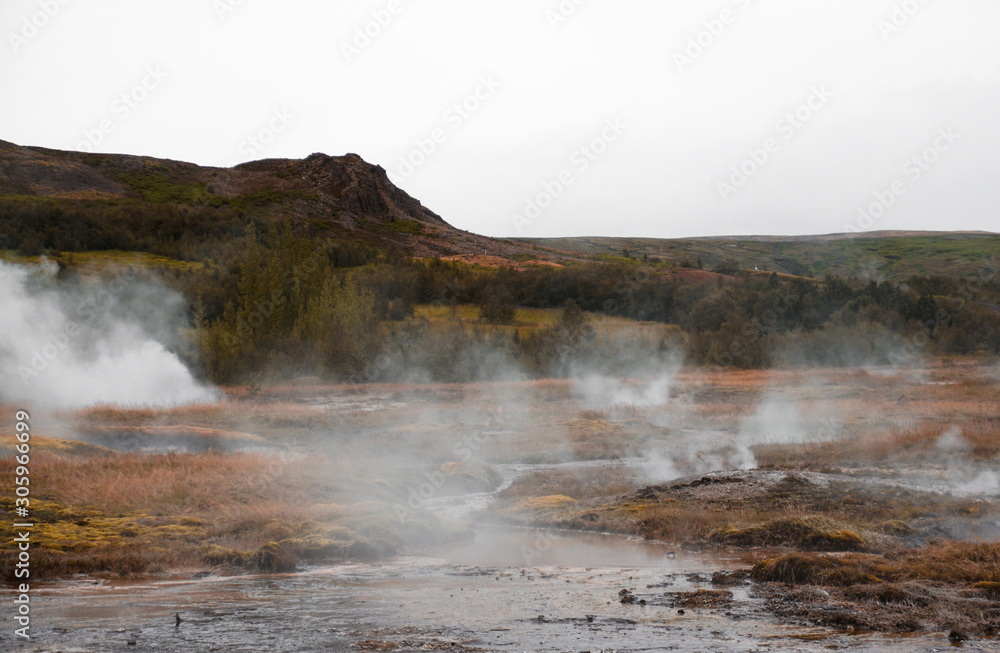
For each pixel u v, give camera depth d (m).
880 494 15.70
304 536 12.97
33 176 174.38
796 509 14.88
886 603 8.60
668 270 115.31
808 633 7.58
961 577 9.50
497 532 15.12
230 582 10.43
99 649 7.10
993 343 74.94
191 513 14.71
